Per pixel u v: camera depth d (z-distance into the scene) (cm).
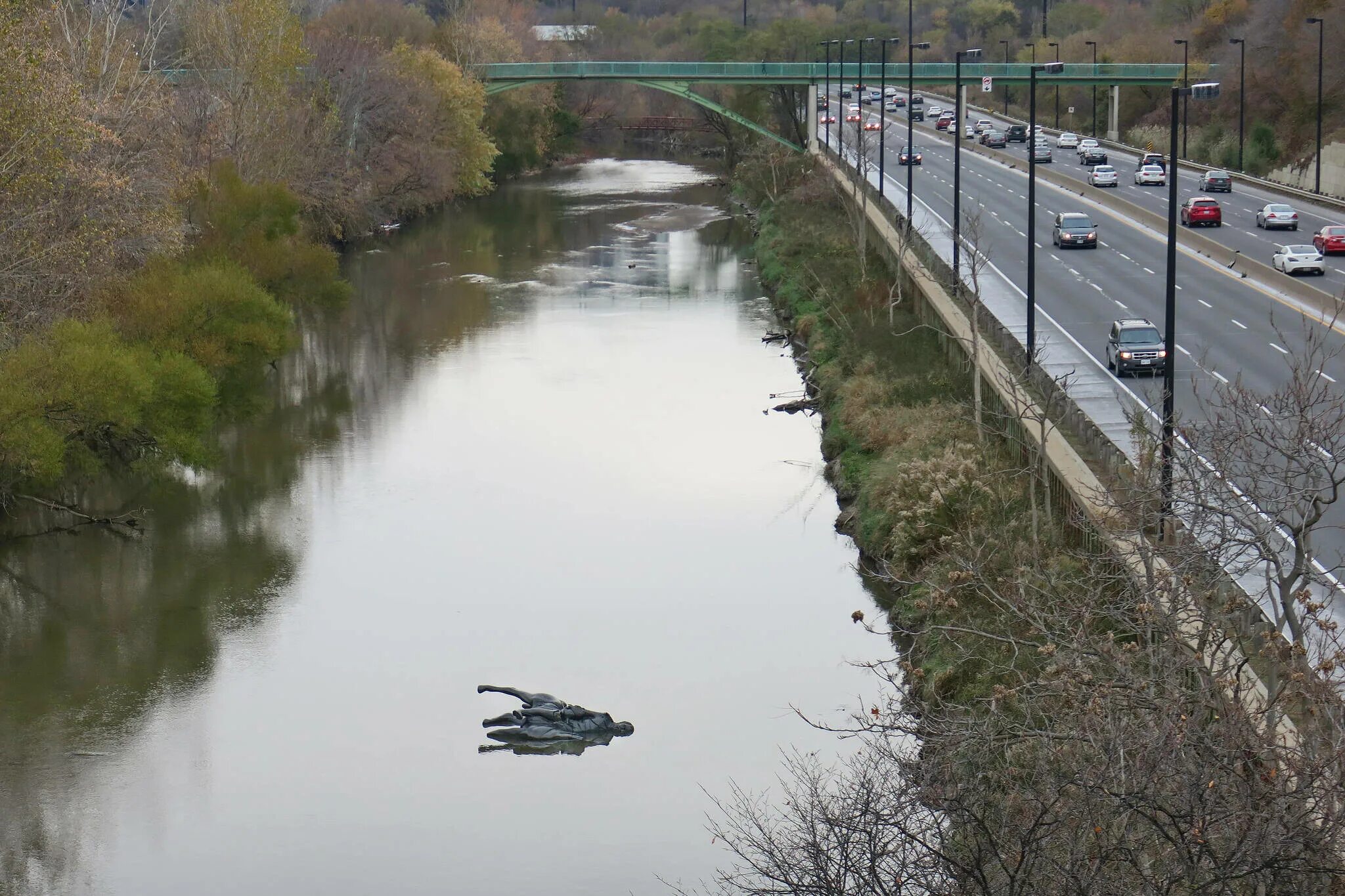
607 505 4919
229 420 5922
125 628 3994
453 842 2962
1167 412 3203
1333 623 1894
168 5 9594
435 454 5534
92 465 4816
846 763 2762
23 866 2908
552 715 3372
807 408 5984
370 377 6712
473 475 5272
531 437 5728
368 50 11156
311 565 4425
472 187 12569
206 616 4072
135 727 3462
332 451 5584
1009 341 4850
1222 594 2231
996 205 9088
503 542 4584
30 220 5009
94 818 3092
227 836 3014
